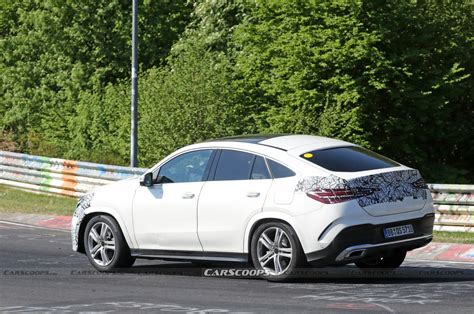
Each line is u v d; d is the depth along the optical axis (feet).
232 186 78.33
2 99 282.15
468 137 220.64
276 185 75.77
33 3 281.54
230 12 242.99
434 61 211.41
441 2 212.02
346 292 71.00
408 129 204.03
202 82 214.90
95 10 262.67
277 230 75.20
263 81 213.25
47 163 176.96
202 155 81.56
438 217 120.98
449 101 212.84
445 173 212.84
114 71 261.85
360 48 192.95
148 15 259.80
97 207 86.02
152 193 82.99
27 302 69.51
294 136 81.76
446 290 71.61
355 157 77.25
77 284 78.64
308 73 200.13
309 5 203.31
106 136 241.96
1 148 245.65
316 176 74.13
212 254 79.36
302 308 64.03
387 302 65.98
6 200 164.35
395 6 201.57
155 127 214.90
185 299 69.56
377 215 73.36
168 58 231.30
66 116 257.96
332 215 72.38
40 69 273.54
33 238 116.78
